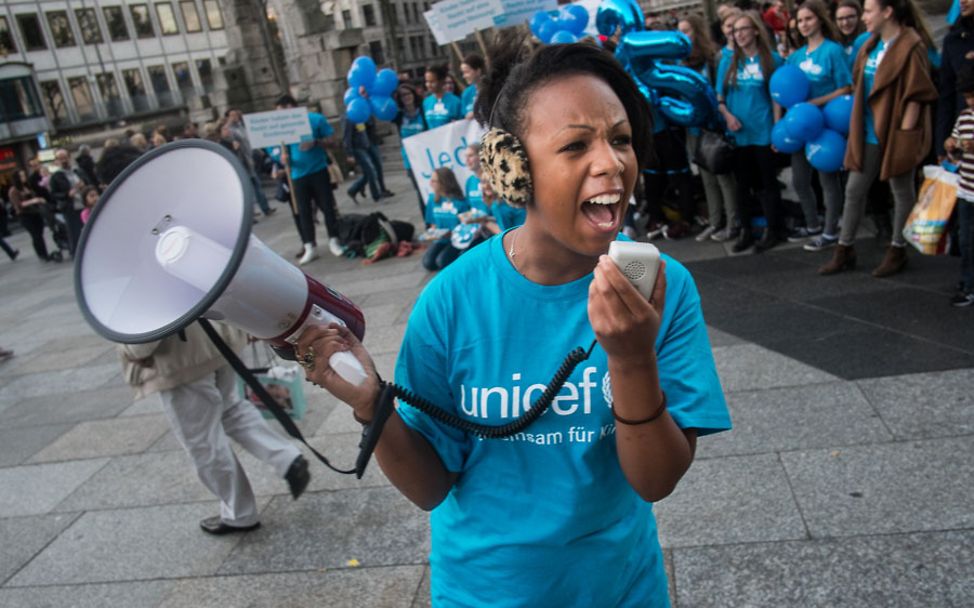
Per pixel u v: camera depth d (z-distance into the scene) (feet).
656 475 3.94
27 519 13.25
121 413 17.39
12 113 152.05
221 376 11.44
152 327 3.55
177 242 3.58
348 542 10.93
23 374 22.15
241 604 10.05
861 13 19.53
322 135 28.17
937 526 8.89
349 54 56.65
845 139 17.90
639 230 24.54
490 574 4.52
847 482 10.00
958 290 14.75
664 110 20.43
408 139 23.18
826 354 13.62
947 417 10.96
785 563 8.84
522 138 3.87
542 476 4.38
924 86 15.25
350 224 28.40
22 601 10.89
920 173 18.56
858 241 19.45
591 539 4.45
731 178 20.85
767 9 31.94
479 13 23.75
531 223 4.11
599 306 3.43
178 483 13.53
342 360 3.95
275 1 67.87
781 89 18.16
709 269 19.66
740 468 10.79
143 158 3.84
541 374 4.25
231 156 3.64
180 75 187.83
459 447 4.54
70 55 172.14
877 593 8.15
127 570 11.22
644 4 71.46
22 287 38.01
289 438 14.12
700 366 4.27
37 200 44.06
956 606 7.77
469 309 4.35
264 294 3.76
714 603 8.51
